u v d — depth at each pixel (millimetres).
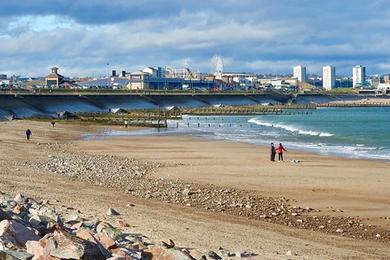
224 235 18219
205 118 133875
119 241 13969
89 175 34719
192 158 47531
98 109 148750
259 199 27922
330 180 34781
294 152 53688
